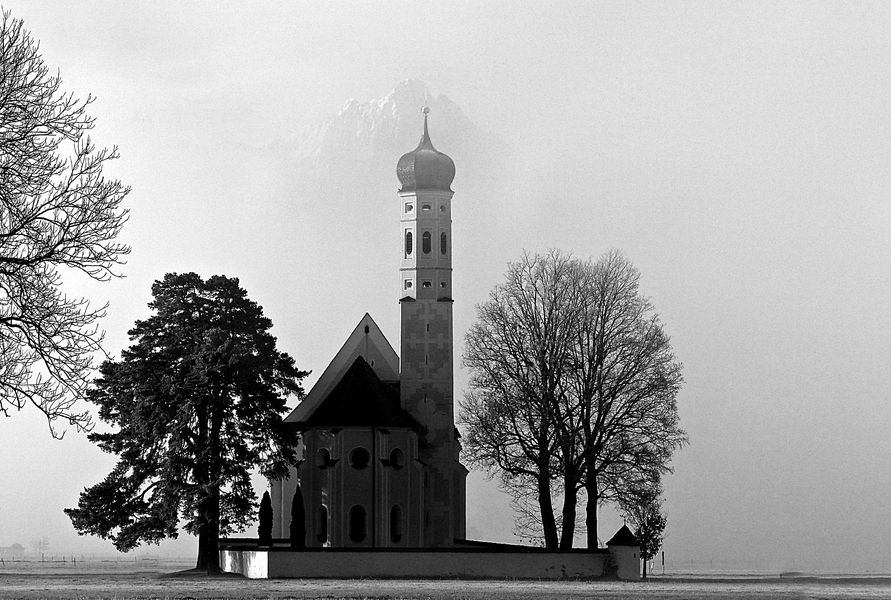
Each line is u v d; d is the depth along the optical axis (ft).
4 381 128.88
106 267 133.59
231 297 346.95
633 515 344.69
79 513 331.36
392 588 259.39
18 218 129.70
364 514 374.84
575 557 320.70
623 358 339.57
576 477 334.44
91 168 133.80
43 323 130.00
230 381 330.13
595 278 349.00
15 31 131.85
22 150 130.41
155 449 330.95
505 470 339.57
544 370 338.13
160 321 340.80
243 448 330.95
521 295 350.02
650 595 242.99
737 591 267.59
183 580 310.65
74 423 130.52
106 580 324.80
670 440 336.29
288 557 311.47
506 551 318.86
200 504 322.34
